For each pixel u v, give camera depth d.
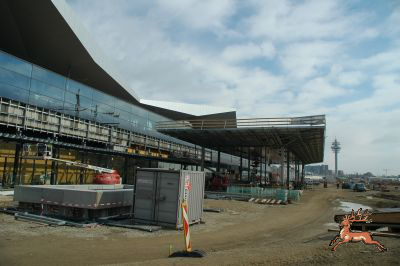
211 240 12.18
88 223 13.71
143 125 44.06
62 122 29.30
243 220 17.75
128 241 11.30
